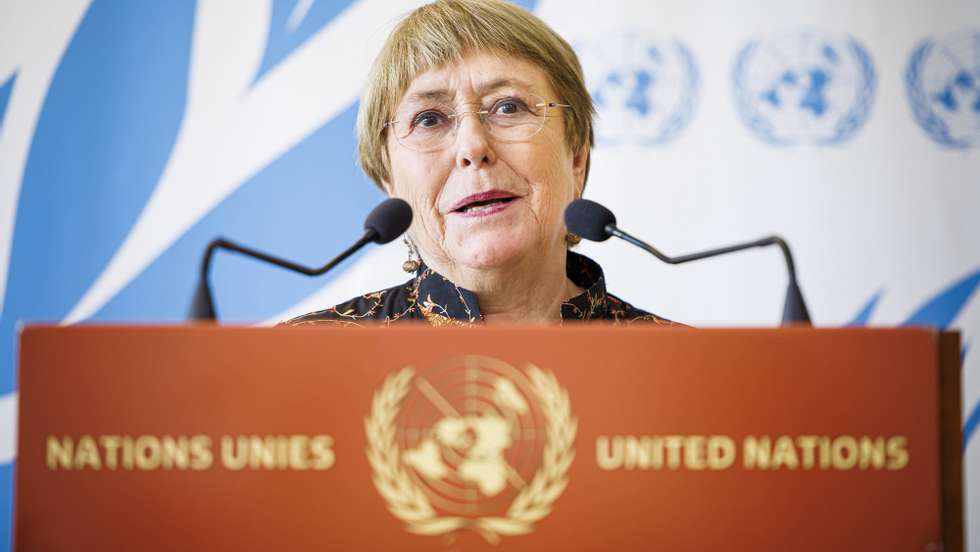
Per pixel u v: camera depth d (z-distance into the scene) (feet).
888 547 5.80
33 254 14.88
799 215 15.35
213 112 15.25
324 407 5.77
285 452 5.75
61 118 15.06
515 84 10.06
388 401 5.77
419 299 10.50
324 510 5.72
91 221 14.99
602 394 5.81
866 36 15.48
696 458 5.80
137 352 5.83
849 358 5.89
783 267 15.25
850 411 5.86
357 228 15.28
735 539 5.77
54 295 14.87
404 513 5.70
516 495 5.72
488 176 9.84
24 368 5.82
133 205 15.05
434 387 5.78
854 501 5.82
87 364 5.82
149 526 5.74
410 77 10.20
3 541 14.55
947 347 5.96
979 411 15.21
